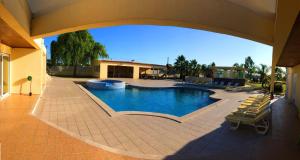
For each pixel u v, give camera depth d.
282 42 3.52
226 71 27.75
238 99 13.23
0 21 4.45
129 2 4.54
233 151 4.35
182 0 4.22
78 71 31.53
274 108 10.45
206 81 29.50
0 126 5.09
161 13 4.31
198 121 6.89
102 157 3.72
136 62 32.66
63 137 4.53
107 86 19.38
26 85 10.43
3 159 3.35
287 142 5.00
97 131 5.37
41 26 6.11
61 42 28.64
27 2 5.63
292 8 1.77
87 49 30.33
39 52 10.54
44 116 6.64
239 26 3.98
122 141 4.74
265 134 5.64
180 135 5.35
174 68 40.66
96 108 8.22
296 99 10.75
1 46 8.38
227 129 6.01
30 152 3.68
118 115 7.15
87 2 5.08
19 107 7.28
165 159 3.85
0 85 8.66
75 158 3.58
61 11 5.59
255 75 37.34
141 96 17.00
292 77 12.38
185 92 20.22
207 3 4.12
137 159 3.78
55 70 30.81
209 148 4.50
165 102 15.00
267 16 3.90
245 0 3.75
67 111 7.50
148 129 5.75
